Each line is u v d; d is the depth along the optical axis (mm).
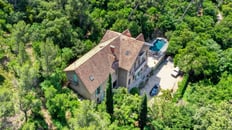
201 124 47906
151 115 51031
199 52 68750
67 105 47625
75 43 62656
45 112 47219
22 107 42750
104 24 74062
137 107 49656
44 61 49562
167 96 60125
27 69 44281
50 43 52688
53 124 45594
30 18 67375
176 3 87750
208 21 83250
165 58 74000
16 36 56969
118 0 80250
